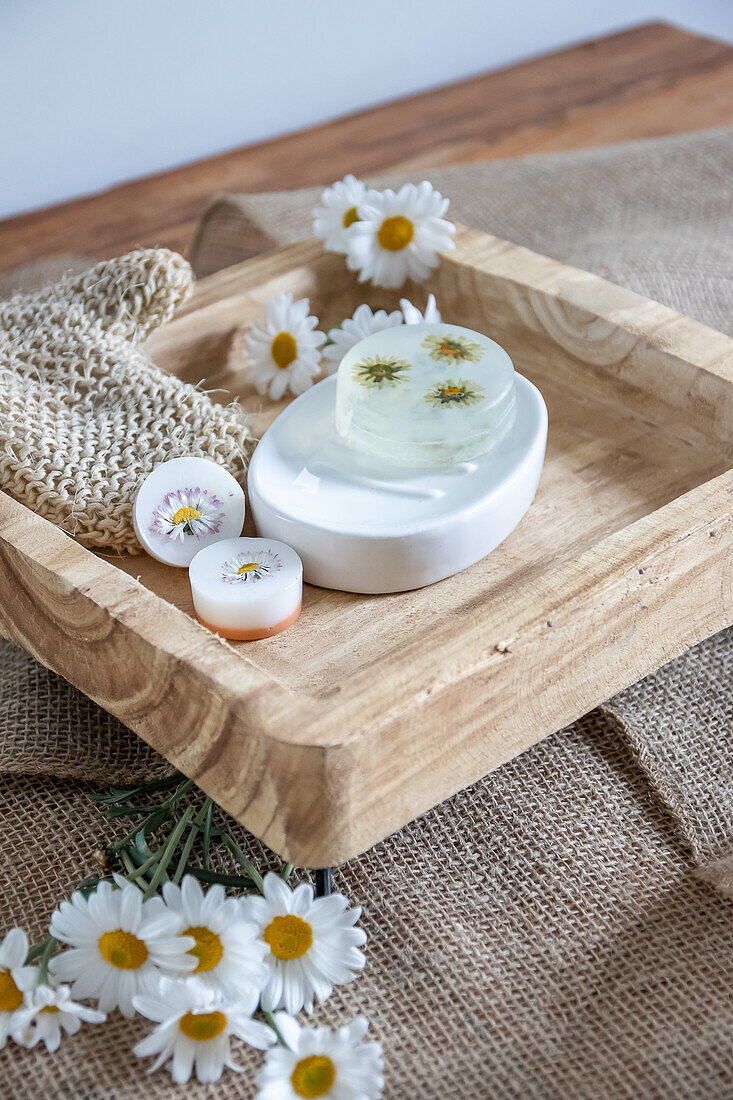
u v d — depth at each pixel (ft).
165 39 4.50
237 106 4.81
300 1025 2.36
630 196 3.82
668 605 2.47
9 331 2.84
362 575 2.49
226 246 3.68
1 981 2.28
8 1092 2.30
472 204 3.79
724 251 3.50
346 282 3.15
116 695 2.40
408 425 2.54
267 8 4.67
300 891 2.30
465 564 2.54
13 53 4.19
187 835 2.56
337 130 4.81
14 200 4.48
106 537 2.58
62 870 2.54
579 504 2.67
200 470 2.60
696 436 2.78
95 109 4.48
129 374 2.75
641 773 2.67
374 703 2.22
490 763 2.37
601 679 2.44
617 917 2.48
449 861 2.56
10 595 2.49
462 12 5.17
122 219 4.22
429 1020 2.37
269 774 2.22
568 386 2.93
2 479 2.61
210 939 2.27
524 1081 2.30
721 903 2.50
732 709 2.71
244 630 2.43
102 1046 2.34
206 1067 2.27
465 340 2.67
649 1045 2.33
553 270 2.98
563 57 5.27
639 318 2.84
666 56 5.21
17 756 2.62
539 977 2.41
